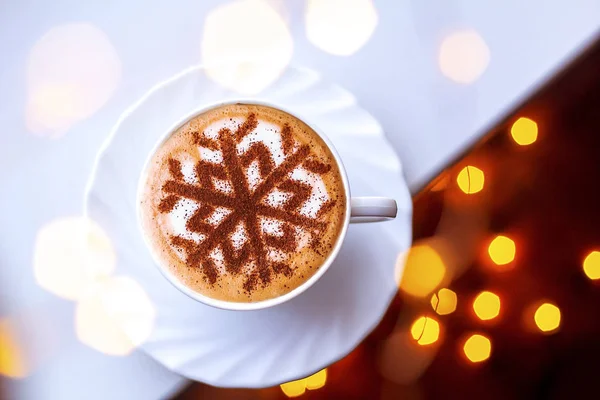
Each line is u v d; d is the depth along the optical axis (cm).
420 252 62
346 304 40
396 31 41
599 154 62
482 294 62
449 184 61
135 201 40
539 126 63
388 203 37
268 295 39
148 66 41
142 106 39
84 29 41
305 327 40
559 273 63
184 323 40
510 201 63
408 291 61
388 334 61
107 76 41
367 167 40
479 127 41
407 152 41
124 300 39
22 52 40
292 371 40
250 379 40
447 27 41
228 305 37
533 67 41
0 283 40
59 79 41
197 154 39
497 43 41
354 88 41
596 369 62
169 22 41
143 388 40
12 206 40
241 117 39
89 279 41
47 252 41
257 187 39
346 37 41
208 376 40
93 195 39
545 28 40
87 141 41
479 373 62
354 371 61
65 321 41
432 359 62
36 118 41
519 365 62
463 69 41
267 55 41
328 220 39
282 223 39
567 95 62
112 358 41
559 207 63
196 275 39
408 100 41
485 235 62
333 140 40
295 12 41
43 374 40
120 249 40
